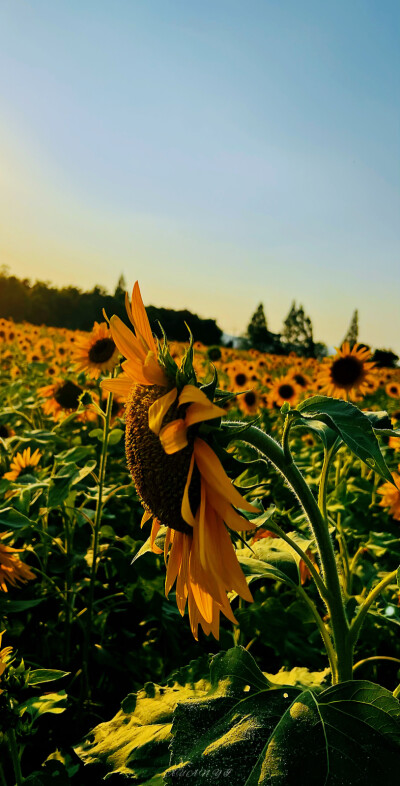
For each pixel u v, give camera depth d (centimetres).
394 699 34
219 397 36
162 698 49
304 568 76
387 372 406
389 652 81
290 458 39
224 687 39
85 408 92
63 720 67
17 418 157
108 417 77
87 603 74
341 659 42
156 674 78
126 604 86
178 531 41
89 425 139
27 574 71
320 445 150
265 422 191
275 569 48
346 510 97
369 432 32
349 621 58
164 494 37
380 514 106
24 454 103
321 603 81
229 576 36
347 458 106
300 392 224
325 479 44
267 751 33
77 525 85
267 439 39
